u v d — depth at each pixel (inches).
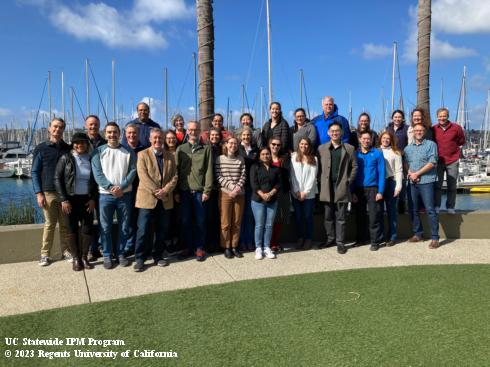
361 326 155.9
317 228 301.0
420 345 141.2
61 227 246.5
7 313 174.1
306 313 168.4
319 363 131.0
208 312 171.2
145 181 227.3
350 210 300.4
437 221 276.7
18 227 252.2
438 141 301.1
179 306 177.9
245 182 258.7
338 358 133.6
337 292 191.9
